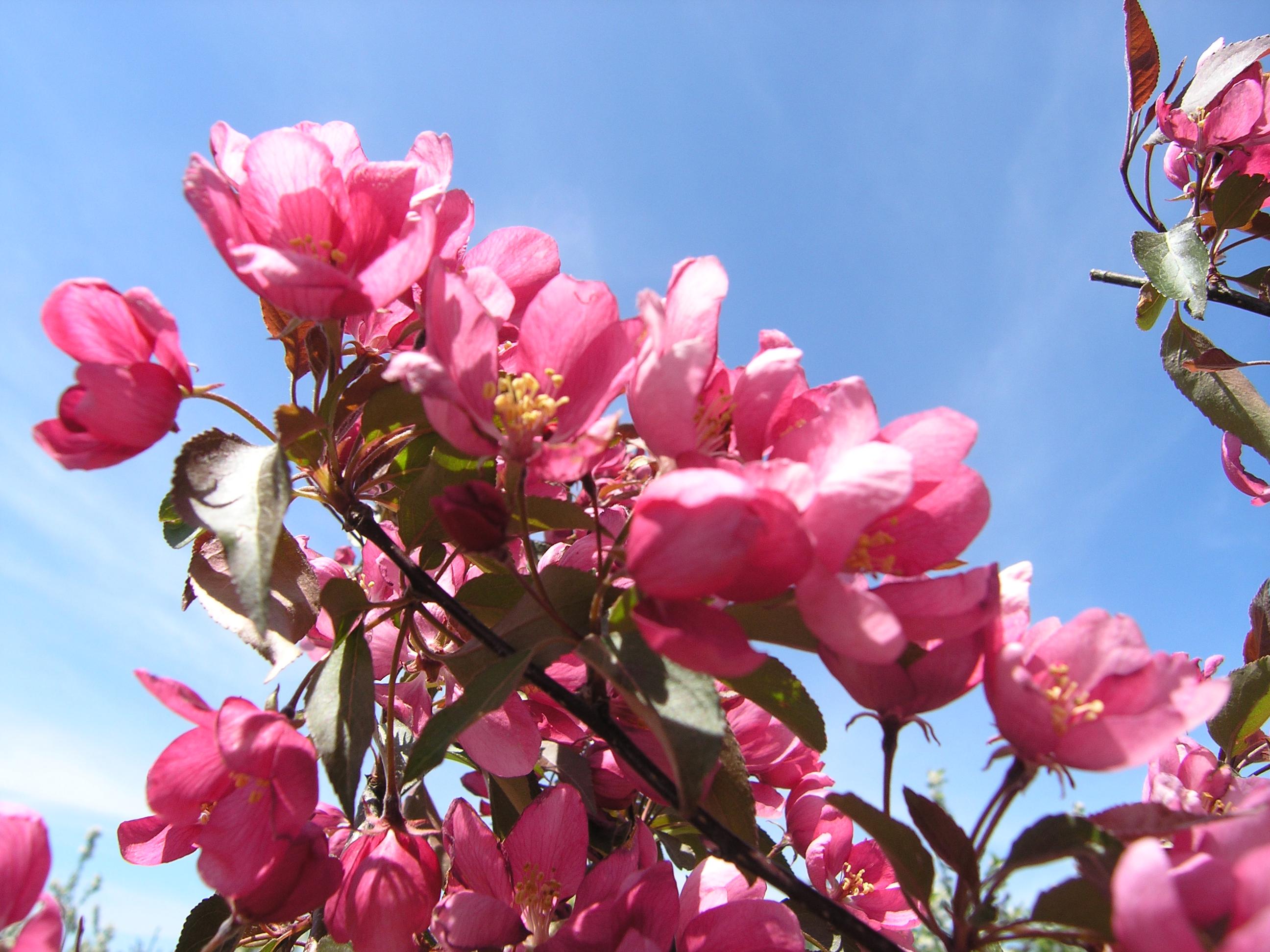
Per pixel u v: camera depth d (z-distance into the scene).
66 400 0.18
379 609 0.21
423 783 0.25
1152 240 0.33
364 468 0.21
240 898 0.18
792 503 0.15
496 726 0.22
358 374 0.22
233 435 0.19
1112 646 0.16
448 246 0.22
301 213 0.20
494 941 0.19
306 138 0.20
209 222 0.18
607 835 0.25
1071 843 0.15
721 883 0.21
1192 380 0.33
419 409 0.21
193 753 0.19
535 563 0.17
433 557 0.22
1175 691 0.15
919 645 0.17
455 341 0.17
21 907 0.16
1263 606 0.29
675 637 0.14
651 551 0.15
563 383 0.19
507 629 0.19
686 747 0.15
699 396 0.20
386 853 0.19
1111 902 0.15
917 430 0.17
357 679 0.19
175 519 0.23
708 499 0.14
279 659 0.21
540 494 0.23
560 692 0.17
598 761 0.25
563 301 0.19
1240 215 0.33
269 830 0.18
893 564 0.17
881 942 0.15
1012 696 0.15
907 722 0.17
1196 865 0.14
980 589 0.15
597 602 0.17
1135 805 0.15
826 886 0.25
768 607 0.17
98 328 0.19
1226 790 0.22
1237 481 0.35
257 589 0.17
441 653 0.21
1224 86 0.34
